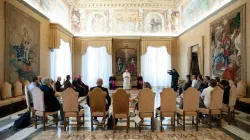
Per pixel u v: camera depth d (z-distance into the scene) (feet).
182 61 57.67
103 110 19.45
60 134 18.15
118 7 61.16
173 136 17.58
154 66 62.54
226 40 33.24
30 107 21.22
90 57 62.18
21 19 31.27
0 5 26.40
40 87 19.77
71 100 19.01
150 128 20.12
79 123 20.65
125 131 19.13
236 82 30.48
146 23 61.98
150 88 20.75
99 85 20.93
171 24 62.13
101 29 61.77
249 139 16.61
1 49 26.73
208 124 21.27
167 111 19.20
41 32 38.93
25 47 32.53
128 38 61.41
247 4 28.19
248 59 27.96
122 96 18.56
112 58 62.34
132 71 62.44
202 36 42.50
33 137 17.28
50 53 43.57
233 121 22.30
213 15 38.19
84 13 61.21
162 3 61.00
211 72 38.40
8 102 24.97
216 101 19.83
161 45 61.36
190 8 51.62
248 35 27.96
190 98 19.16
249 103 25.34
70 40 56.75
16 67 29.96
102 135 17.93
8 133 18.31
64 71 53.31
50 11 43.91
